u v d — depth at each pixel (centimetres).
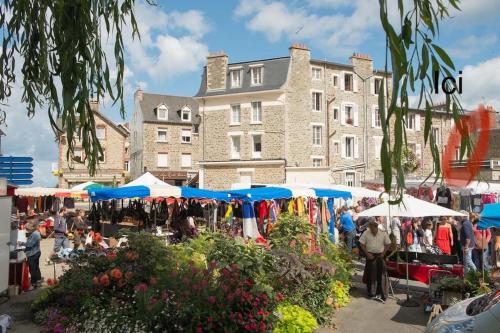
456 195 1845
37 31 412
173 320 521
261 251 665
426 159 2455
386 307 870
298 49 3344
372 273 941
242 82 3422
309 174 2819
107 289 627
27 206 2744
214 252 627
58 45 375
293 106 3291
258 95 3319
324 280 796
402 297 961
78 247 1453
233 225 1411
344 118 3491
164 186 1241
